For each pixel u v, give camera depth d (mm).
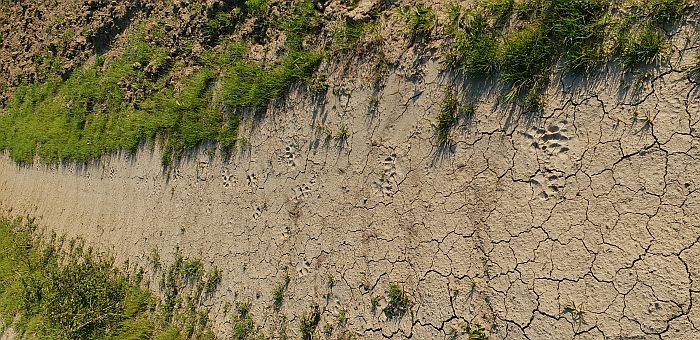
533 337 3785
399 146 4691
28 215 9055
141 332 6520
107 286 7168
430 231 4387
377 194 4773
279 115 5762
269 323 5359
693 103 3451
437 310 4246
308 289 5113
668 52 3566
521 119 4062
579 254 3693
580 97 3846
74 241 8070
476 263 4109
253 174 5910
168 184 6879
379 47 4949
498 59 4199
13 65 10125
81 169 8320
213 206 6266
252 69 6129
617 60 3732
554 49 3998
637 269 3484
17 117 9719
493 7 4301
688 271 3330
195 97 6660
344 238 4934
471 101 4316
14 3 10578
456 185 4305
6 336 7965
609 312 3539
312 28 5637
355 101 5074
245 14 6504
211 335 5836
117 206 7582
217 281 5996
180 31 7184
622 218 3580
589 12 3875
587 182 3732
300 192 5398
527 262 3883
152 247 6883
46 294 7863
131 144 7426
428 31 4633
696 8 3512
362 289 4719
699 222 3340
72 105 8641
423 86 4605
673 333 3332
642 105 3607
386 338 4488
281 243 5449
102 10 8547
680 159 3445
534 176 3947
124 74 7879
